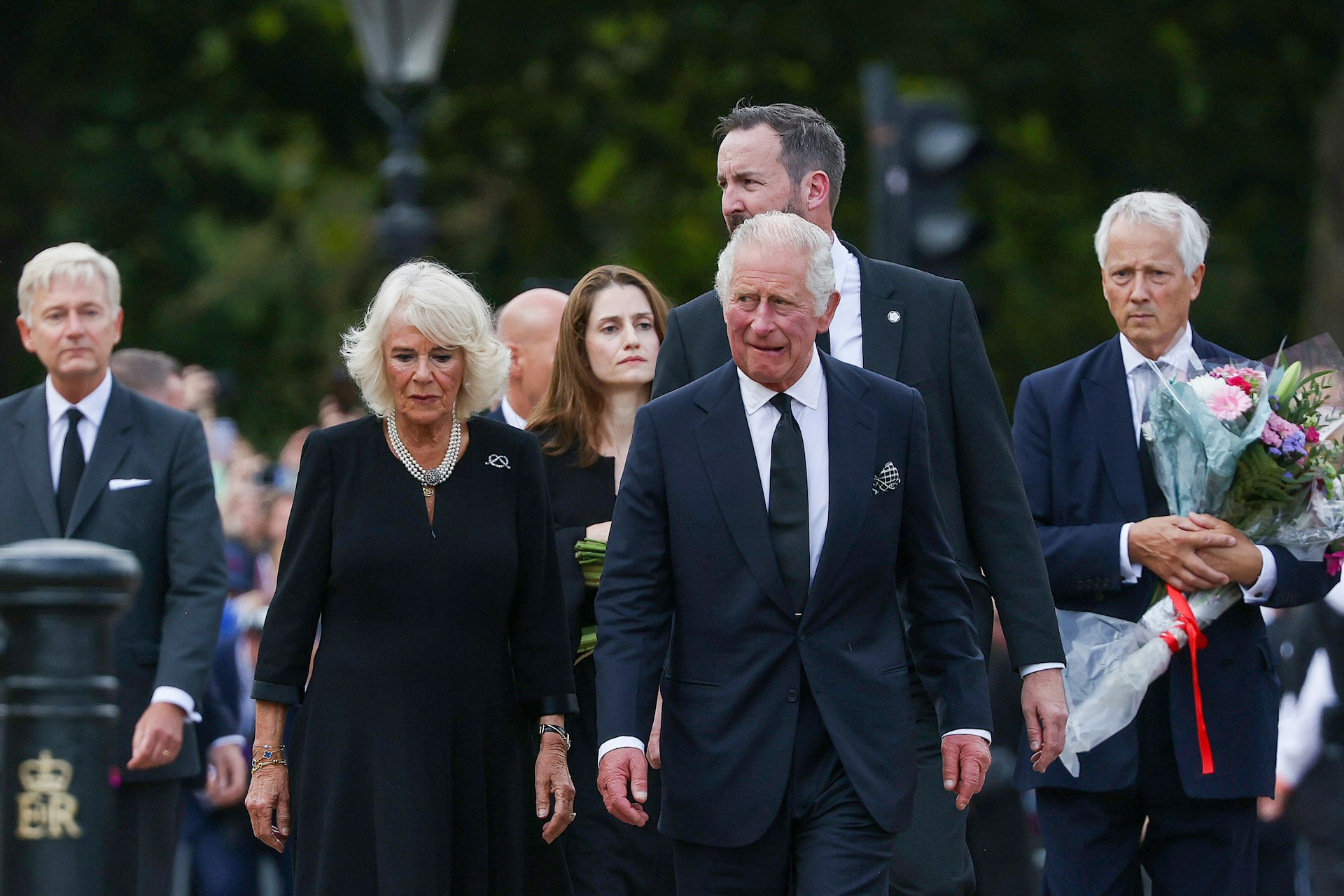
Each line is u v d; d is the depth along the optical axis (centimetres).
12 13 6925
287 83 7388
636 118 6994
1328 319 6347
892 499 1816
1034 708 1964
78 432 2488
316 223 7362
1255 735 2130
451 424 1938
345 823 1866
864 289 2047
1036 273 7350
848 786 1783
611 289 2364
